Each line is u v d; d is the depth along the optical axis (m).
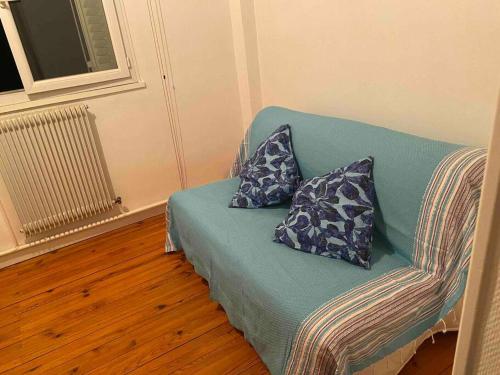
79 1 2.34
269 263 1.52
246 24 2.70
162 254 2.47
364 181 1.55
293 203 1.73
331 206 1.55
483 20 1.46
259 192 1.98
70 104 2.43
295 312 1.27
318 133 1.94
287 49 2.51
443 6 1.57
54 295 2.18
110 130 2.63
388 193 1.53
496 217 0.44
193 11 2.69
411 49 1.75
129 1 2.47
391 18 1.79
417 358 1.56
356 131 1.79
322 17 2.16
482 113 1.56
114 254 2.53
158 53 2.65
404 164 1.50
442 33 1.61
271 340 1.40
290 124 2.14
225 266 1.64
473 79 1.56
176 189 3.03
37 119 2.29
